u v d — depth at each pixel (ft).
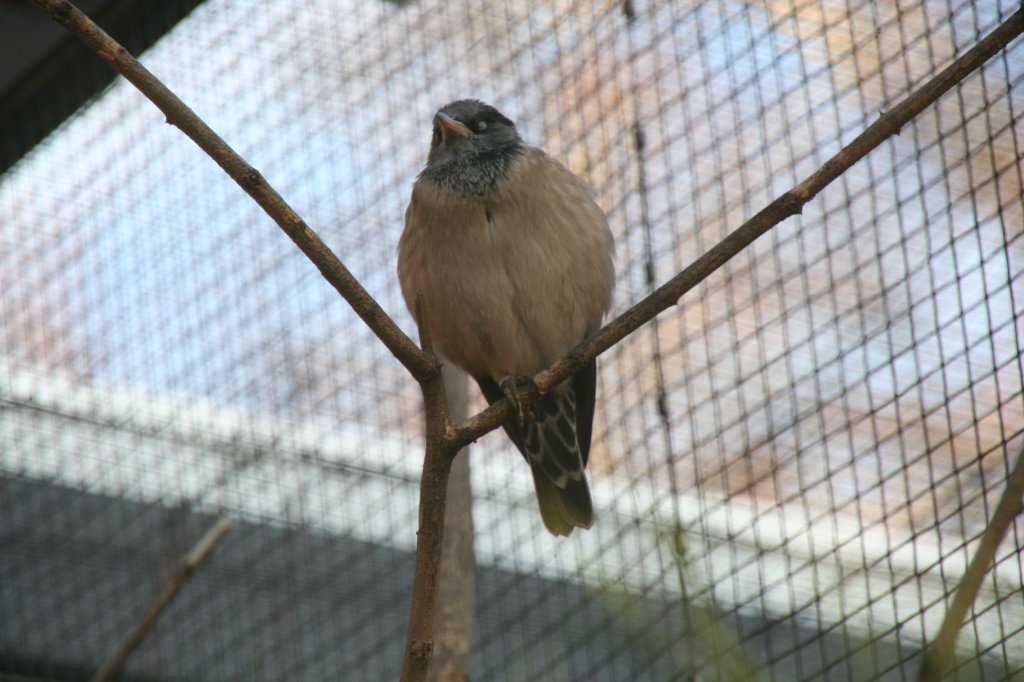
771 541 29.37
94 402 38.81
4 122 36.81
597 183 32.07
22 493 37.65
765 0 29.50
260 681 35.04
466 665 25.90
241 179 18.70
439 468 18.60
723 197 29.48
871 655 20.65
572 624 30.89
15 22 33.68
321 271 18.60
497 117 30.32
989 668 14.32
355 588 36.17
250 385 37.86
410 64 36.37
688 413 29.32
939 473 27.35
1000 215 23.86
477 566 33.99
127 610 36.27
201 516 37.35
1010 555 18.90
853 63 28.14
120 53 18.98
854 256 26.89
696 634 17.69
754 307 28.84
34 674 35.76
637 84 31.30
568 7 33.27
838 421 29.37
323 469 37.19
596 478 31.83
